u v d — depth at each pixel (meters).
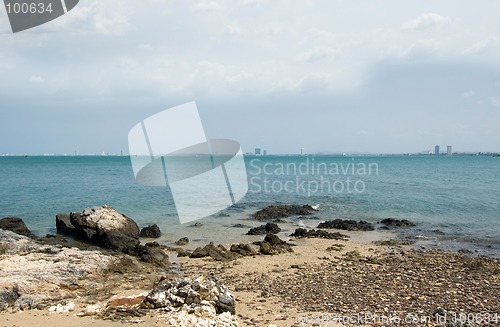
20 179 78.19
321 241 28.42
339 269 20.83
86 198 47.97
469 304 15.40
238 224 34.66
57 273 17.36
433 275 19.64
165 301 13.22
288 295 16.47
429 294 16.58
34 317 13.10
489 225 34.44
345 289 17.28
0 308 14.01
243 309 14.67
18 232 27.25
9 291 15.16
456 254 24.69
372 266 21.48
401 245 27.41
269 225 31.72
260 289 17.39
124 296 13.90
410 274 19.83
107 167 134.12
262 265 21.77
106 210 26.95
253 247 26.06
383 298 16.03
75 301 15.04
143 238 29.11
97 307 13.88
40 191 55.59
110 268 19.22
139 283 17.67
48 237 26.98
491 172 109.94
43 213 37.94
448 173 105.31
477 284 18.14
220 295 13.85
